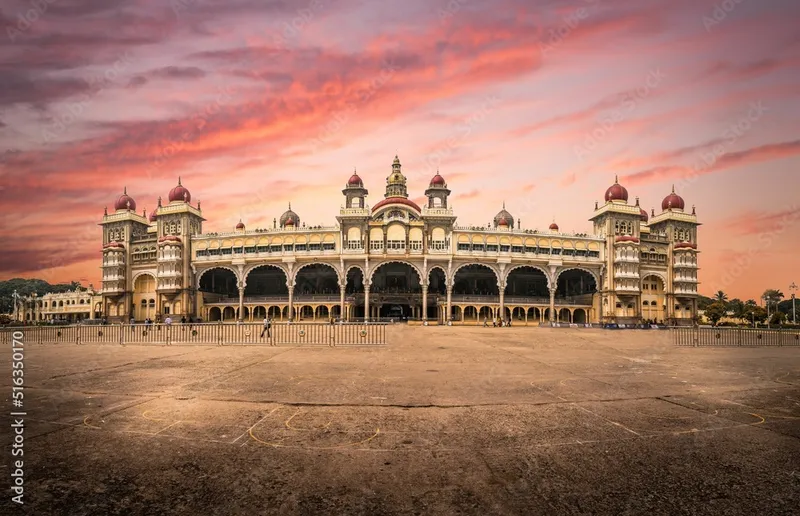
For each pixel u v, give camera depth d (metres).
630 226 83.75
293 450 8.05
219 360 21.38
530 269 91.50
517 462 7.50
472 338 39.16
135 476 6.85
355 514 5.63
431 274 86.94
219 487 6.45
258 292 92.69
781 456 7.90
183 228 82.69
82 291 115.94
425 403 11.80
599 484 6.62
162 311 81.50
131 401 11.96
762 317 95.00
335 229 77.00
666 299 85.75
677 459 7.70
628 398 12.62
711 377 16.84
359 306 80.44
